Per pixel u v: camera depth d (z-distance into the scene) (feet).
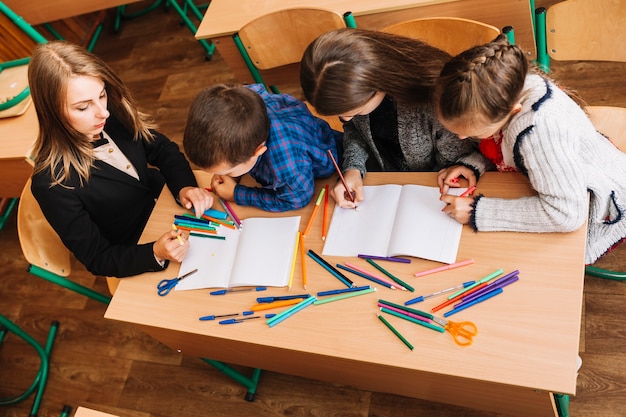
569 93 4.40
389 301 4.17
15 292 8.58
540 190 3.96
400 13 6.30
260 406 6.57
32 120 6.85
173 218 5.37
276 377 6.69
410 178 4.77
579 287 3.81
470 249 4.21
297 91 8.78
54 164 5.13
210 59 10.32
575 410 5.58
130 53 11.10
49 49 4.68
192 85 10.09
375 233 4.52
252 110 4.18
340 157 5.64
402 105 4.60
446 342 3.86
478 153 4.65
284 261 4.60
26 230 5.37
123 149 5.74
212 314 4.53
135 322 4.70
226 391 6.79
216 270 4.77
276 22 6.05
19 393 7.62
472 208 4.24
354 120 4.96
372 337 4.04
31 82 4.75
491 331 3.81
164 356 7.30
